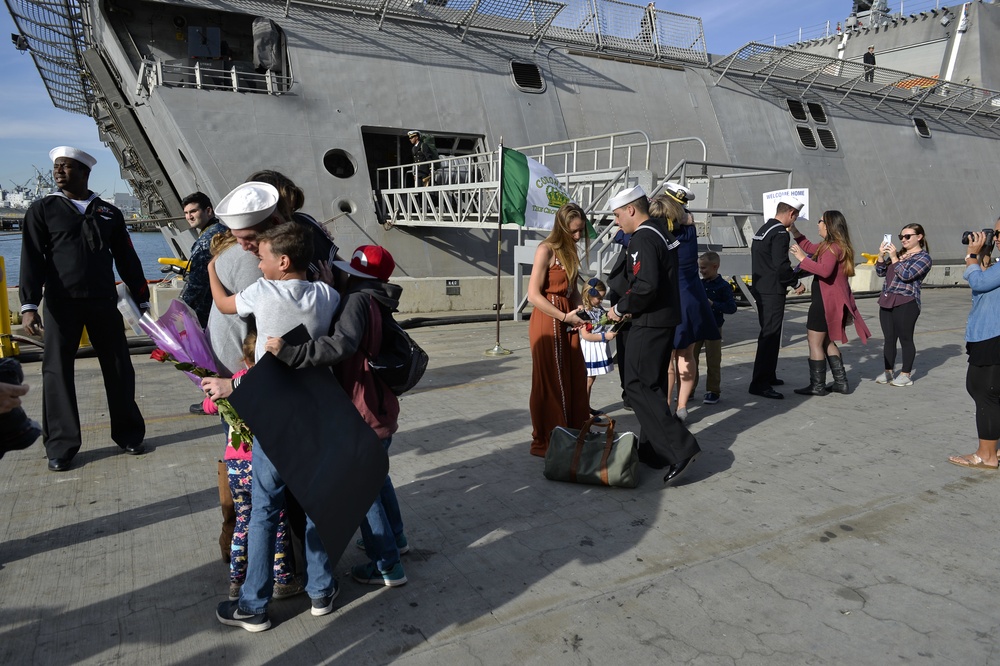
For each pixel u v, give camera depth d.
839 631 2.80
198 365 2.96
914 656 2.64
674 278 4.30
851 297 6.54
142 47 15.41
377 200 14.59
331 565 2.56
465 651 2.68
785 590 3.12
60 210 4.44
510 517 3.89
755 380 6.69
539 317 4.86
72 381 4.64
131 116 15.85
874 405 6.38
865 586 3.15
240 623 2.80
